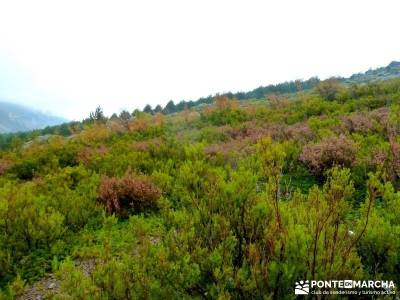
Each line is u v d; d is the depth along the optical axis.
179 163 9.79
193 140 16.30
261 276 3.05
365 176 7.30
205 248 3.38
